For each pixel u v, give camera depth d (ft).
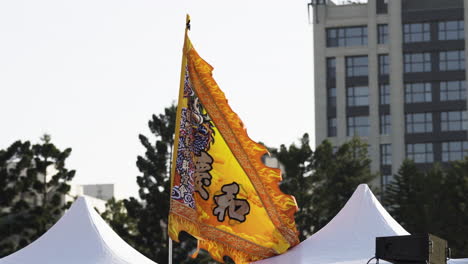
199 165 62.80
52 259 74.54
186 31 61.82
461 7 340.59
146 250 186.39
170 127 188.44
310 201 209.15
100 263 74.08
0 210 188.55
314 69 348.38
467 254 202.59
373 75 343.67
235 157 62.69
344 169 222.28
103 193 312.91
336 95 345.92
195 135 62.44
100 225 78.07
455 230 203.62
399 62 342.23
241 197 63.31
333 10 350.02
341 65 346.95
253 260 64.18
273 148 247.70
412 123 340.59
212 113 62.39
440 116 338.34
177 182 62.03
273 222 63.52
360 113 342.85
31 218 185.16
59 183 190.70
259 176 62.59
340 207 215.51
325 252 75.51
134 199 188.85
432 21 342.64
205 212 63.41
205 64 61.98
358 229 77.41
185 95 61.98
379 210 79.20
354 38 347.77
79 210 78.28
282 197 62.95
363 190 80.48
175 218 61.77
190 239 183.93
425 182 213.05
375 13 345.92
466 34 339.36
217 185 63.10
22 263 74.38
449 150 335.88
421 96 341.00
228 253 63.46
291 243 64.08
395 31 343.26
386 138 339.77
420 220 205.05
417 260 51.03
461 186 206.49
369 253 74.84
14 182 200.54
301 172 215.51
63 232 76.74
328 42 349.61
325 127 345.10
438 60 341.00
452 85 338.75
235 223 63.52
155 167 186.19
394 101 340.39
